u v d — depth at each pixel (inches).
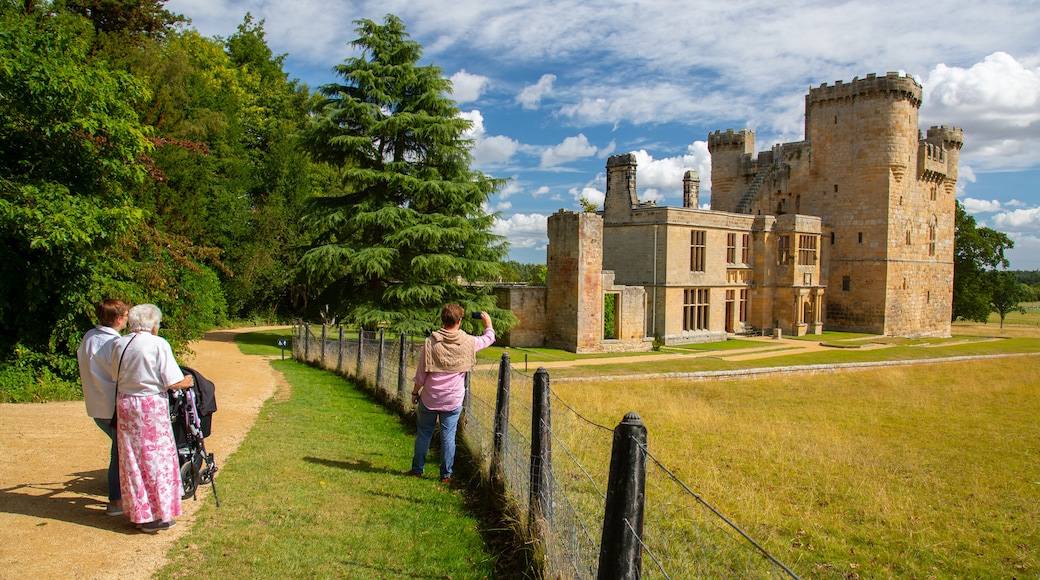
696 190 1877.5
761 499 376.8
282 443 392.5
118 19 1405.0
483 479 313.4
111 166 520.4
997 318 4510.3
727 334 1753.2
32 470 301.7
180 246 724.7
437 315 1154.0
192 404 271.7
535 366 1130.7
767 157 2139.5
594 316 1391.5
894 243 1942.7
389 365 550.6
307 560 226.1
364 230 1182.9
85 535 232.5
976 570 294.0
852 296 1989.4
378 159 1228.5
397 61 1213.1
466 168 1246.9
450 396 323.6
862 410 794.2
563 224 1392.7
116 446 248.8
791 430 617.9
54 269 511.2
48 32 514.0
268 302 1785.2
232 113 1705.2
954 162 2198.6
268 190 1793.8
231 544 234.2
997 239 2829.7
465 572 227.0
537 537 230.7
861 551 309.9
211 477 275.4
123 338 236.5
